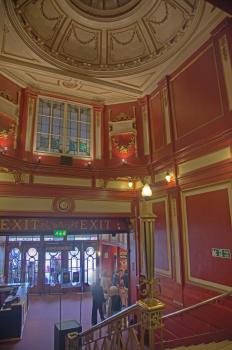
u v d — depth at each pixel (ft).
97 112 30.40
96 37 25.02
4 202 23.70
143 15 23.20
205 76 20.80
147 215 7.54
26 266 40.83
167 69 25.02
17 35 21.13
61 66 24.79
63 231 26.43
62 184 26.53
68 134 28.68
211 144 19.45
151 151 27.61
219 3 8.44
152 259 7.73
